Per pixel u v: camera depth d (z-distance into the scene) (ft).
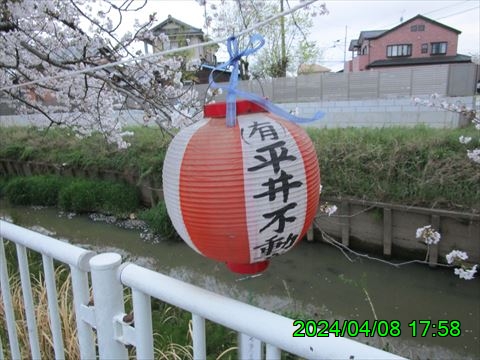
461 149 24.14
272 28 36.09
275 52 48.14
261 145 2.81
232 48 3.09
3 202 42.24
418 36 97.81
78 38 12.31
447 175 23.25
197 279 24.13
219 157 2.77
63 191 37.81
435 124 34.01
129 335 4.01
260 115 3.06
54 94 17.26
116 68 11.75
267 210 2.81
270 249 3.02
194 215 2.86
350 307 20.40
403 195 24.36
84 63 11.60
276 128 2.94
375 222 25.54
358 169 26.30
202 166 2.80
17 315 8.87
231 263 3.25
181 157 2.95
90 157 38.60
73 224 34.50
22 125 48.96
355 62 120.26
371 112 37.60
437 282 22.50
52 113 19.98
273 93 49.52
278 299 21.27
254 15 14.24
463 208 22.41
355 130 30.53
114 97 16.39
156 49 13.38
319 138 29.19
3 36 11.68
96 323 4.19
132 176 36.19
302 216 3.02
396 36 98.99
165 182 3.16
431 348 16.62
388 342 15.07
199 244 3.03
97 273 3.95
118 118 18.26
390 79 44.16
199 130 3.00
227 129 2.88
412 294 21.48
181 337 10.29
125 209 34.94
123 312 4.19
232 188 2.75
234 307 3.09
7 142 46.70
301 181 2.94
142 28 12.07
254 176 2.76
